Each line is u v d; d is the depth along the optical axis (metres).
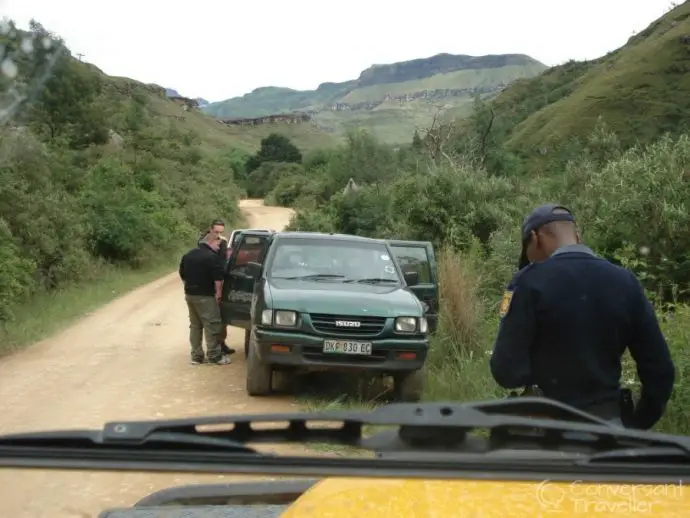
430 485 2.16
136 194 33.97
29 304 17.16
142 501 3.08
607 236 11.68
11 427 7.17
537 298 3.15
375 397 8.59
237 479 5.43
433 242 18.94
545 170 34.72
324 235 9.66
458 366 9.23
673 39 76.00
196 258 10.59
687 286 10.48
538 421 2.02
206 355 10.99
